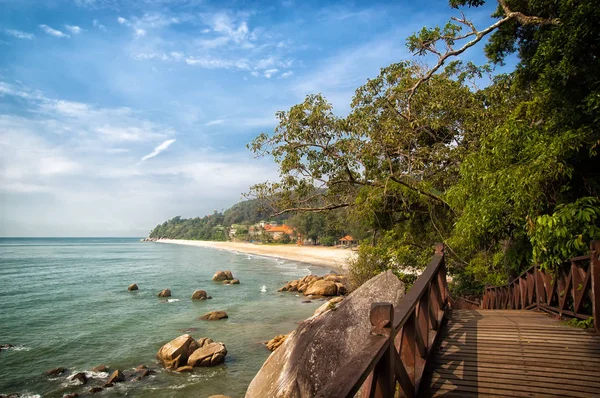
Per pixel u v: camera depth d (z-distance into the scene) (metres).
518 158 7.89
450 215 14.79
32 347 16.39
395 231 16.92
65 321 20.95
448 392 3.97
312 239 110.06
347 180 16.38
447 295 7.13
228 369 13.68
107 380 12.76
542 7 8.79
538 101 7.93
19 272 47.88
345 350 5.77
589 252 5.97
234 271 50.25
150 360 14.66
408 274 15.40
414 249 16.14
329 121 15.15
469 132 14.32
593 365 4.54
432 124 14.19
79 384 12.48
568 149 6.47
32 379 12.94
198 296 27.59
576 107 6.82
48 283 37.00
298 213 17.94
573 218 6.29
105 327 19.59
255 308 24.19
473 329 6.17
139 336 17.95
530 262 9.14
